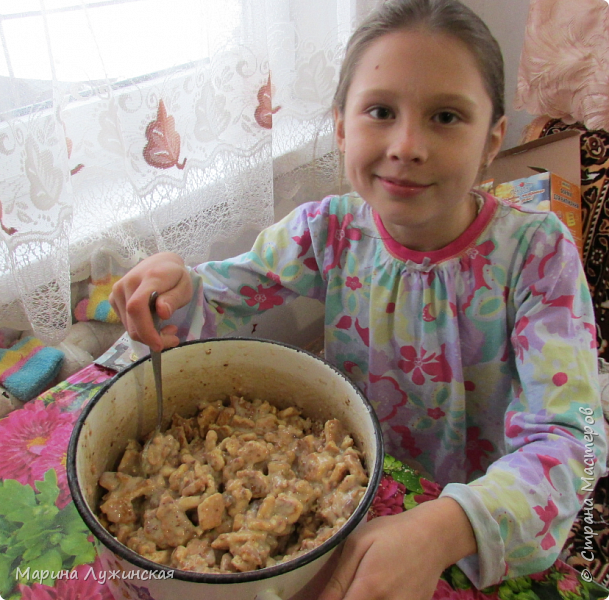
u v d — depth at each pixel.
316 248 0.70
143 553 0.41
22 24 0.51
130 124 0.62
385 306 0.65
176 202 0.71
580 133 1.01
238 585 0.30
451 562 0.41
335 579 0.37
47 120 0.53
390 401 0.71
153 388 0.53
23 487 0.52
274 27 0.77
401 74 0.47
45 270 0.57
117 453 0.51
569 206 0.96
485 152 0.56
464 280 0.61
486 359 0.63
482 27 0.51
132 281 0.55
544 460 0.47
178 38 0.64
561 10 1.01
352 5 0.83
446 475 0.72
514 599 0.44
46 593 0.43
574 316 0.57
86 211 0.65
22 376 0.68
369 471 0.44
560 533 0.46
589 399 0.52
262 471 0.50
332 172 0.92
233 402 0.58
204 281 0.67
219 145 0.72
